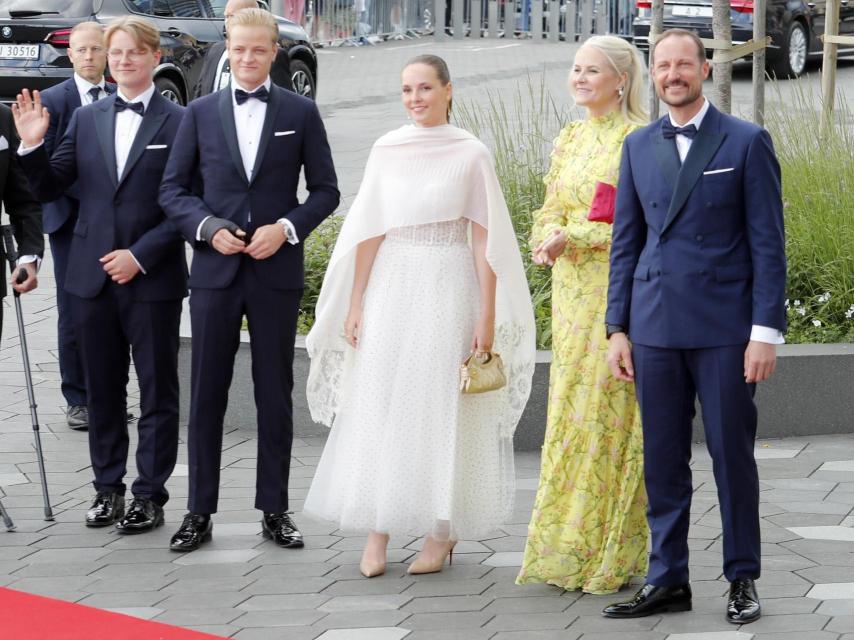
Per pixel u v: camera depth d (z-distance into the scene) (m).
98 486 5.83
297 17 24.14
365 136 14.87
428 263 5.11
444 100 5.11
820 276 7.82
